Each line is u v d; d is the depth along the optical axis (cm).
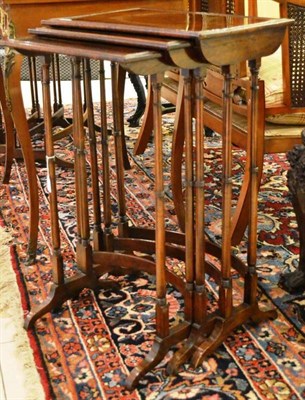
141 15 162
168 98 251
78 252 177
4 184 273
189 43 128
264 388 141
